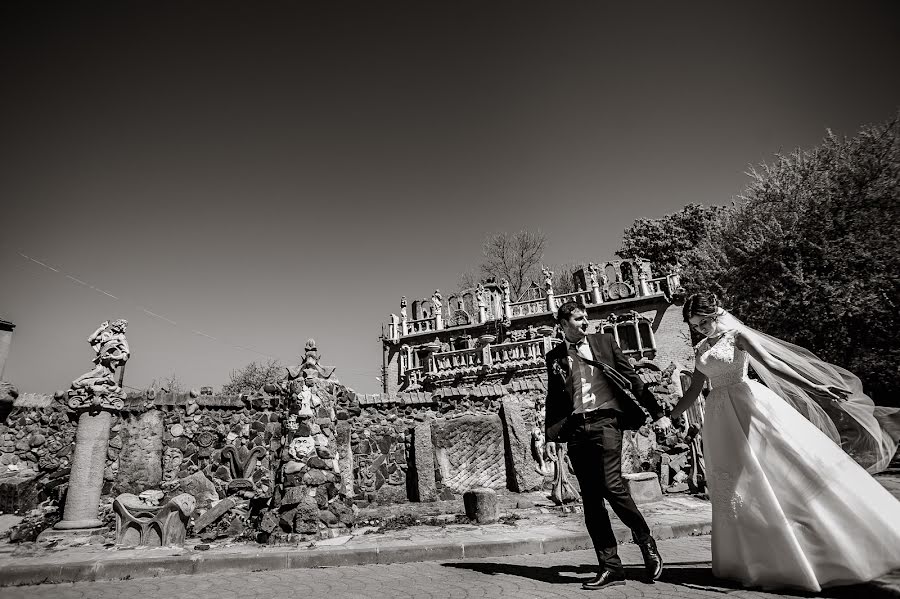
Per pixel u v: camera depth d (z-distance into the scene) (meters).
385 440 11.02
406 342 33.34
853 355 16.38
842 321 16.39
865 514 3.00
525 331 29.75
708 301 3.80
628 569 4.18
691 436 9.74
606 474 3.67
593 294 30.25
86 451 7.47
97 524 7.17
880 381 16.17
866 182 17.31
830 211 17.64
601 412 3.82
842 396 3.65
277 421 10.13
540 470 11.17
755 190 20.59
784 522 3.14
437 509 9.15
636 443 11.55
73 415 8.11
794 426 3.34
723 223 21.83
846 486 3.09
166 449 9.57
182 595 4.26
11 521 7.77
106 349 7.94
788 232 17.75
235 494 9.01
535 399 12.40
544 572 4.38
